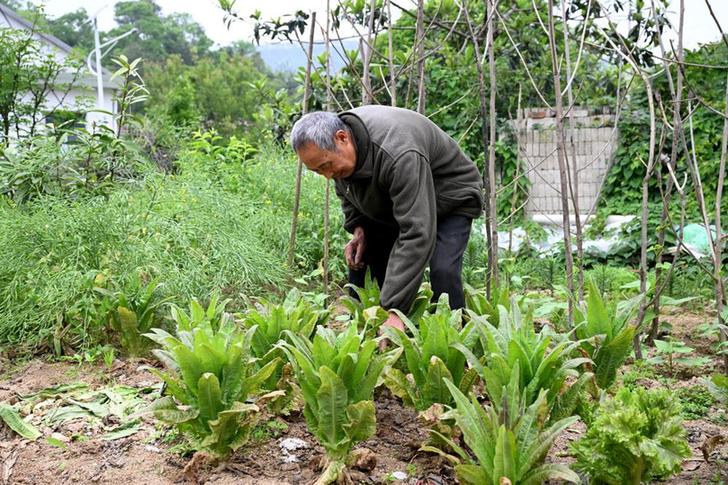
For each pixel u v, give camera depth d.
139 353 4.16
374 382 2.76
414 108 7.37
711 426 3.25
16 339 4.30
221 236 5.34
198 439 2.81
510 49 10.27
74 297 4.25
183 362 2.71
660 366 4.12
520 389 2.72
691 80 9.57
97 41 13.70
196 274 4.77
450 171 3.77
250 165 8.23
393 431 3.16
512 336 2.87
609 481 2.37
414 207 3.41
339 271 6.26
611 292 5.97
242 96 36.81
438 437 2.79
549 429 2.36
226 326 3.10
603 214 9.71
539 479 2.28
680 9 3.96
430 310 3.88
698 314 5.61
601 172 10.75
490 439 2.35
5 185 5.67
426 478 2.72
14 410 3.25
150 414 2.68
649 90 4.04
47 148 5.80
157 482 2.71
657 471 2.34
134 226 4.86
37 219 4.65
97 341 4.30
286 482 2.69
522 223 9.09
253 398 3.04
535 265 6.97
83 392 3.63
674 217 9.00
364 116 3.54
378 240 4.25
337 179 3.88
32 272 4.36
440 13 6.36
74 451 2.97
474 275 6.11
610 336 3.34
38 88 8.24
